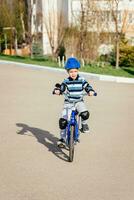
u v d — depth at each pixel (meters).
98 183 5.14
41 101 11.77
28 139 7.39
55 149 6.71
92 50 24.75
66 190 4.90
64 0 36.84
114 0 27.73
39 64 23.58
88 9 25.27
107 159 6.17
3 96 12.70
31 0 34.84
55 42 30.22
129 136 7.67
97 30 25.16
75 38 25.14
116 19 23.53
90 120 9.14
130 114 9.94
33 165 5.84
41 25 37.47
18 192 4.84
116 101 11.94
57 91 6.01
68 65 6.06
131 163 5.98
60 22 29.00
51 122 8.93
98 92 13.76
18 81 16.59
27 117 9.47
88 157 6.25
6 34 36.03
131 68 24.11
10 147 6.82
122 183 5.16
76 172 5.55
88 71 20.22
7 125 8.59
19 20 35.06
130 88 15.13
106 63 25.34
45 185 5.06
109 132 7.98
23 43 37.19
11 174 5.46
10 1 34.97
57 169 5.66
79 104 6.14
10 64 24.97
